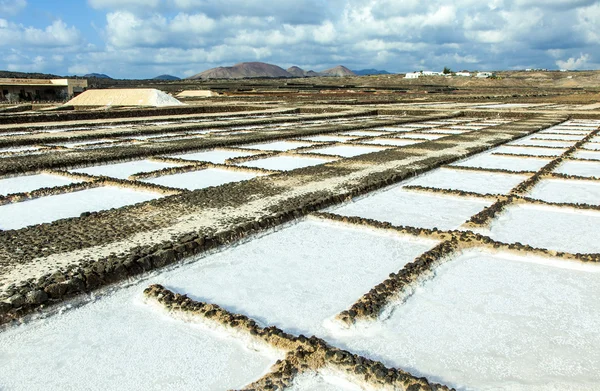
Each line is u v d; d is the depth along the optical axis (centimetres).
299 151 1041
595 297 348
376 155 938
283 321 313
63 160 855
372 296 333
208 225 473
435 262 400
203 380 253
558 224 520
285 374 253
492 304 337
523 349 282
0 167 773
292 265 405
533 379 254
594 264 397
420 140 1226
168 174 792
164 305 328
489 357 274
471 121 1798
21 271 354
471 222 505
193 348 283
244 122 1599
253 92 4722
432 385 243
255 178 718
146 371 260
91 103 2892
